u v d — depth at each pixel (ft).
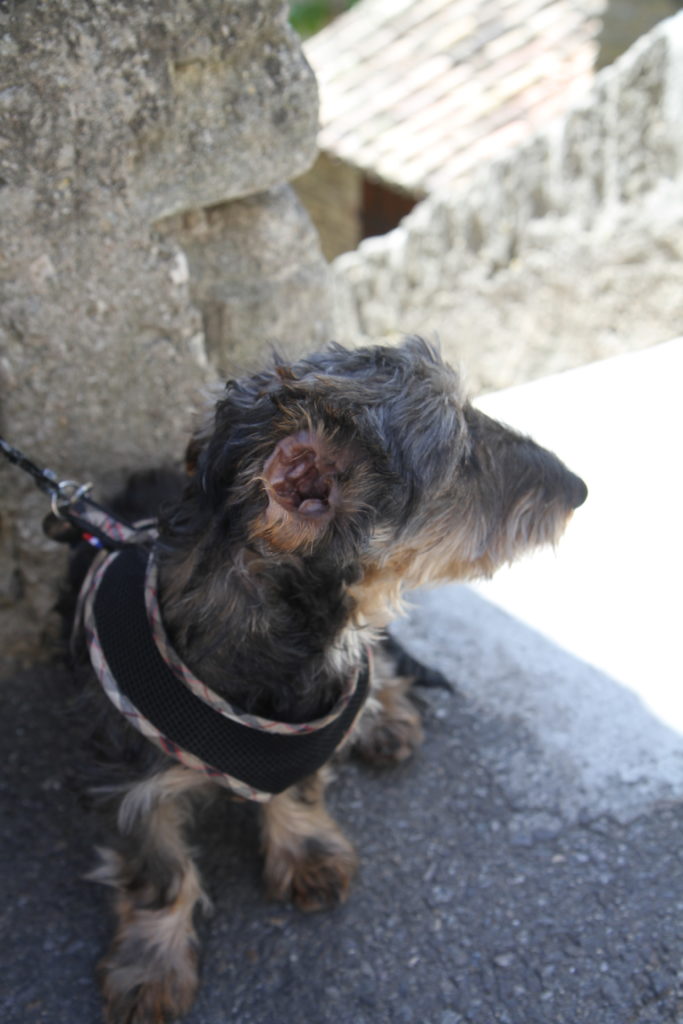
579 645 2.26
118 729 1.71
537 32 8.82
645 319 4.30
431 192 7.70
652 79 3.98
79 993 1.72
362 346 1.73
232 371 1.94
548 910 1.77
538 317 4.73
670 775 1.96
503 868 1.85
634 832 1.88
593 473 2.73
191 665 1.56
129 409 2.08
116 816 1.76
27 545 2.15
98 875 1.80
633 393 3.06
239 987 1.72
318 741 1.65
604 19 8.48
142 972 1.69
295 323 2.19
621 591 2.39
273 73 1.88
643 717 2.08
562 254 4.51
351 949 1.76
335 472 1.48
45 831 1.98
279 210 2.07
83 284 1.91
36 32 1.66
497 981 1.68
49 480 1.78
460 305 5.12
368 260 5.42
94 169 1.82
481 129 8.13
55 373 1.98
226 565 1.51
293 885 1.84
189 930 1.76
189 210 1.96
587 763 2.01
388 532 1.57
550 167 4.48
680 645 2.24
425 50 9.04
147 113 1.80
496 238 4.82
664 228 4.06
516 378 4.98
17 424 2.01
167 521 1.62
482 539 1.71
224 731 1.57
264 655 1.57
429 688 2.18
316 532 1.44
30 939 1.80
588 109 4.24
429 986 1.69
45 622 2.26
